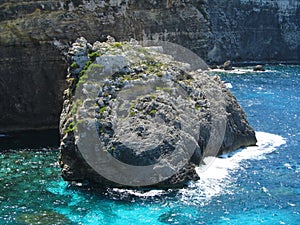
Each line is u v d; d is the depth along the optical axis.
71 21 37.81
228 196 21.05
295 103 42.56
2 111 34.41
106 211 19.94
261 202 20.73
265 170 23.92
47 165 25.70
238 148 26.98
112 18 41.91
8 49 34.59
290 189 21.92
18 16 36.09
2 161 26.44
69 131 22.72
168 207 20.08
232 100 27.92
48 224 19.11
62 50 35.75
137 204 20.39
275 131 31.84
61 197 21.39
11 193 22.02
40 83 35.06
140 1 57.62
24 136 32.66
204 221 19.12
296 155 26.30
